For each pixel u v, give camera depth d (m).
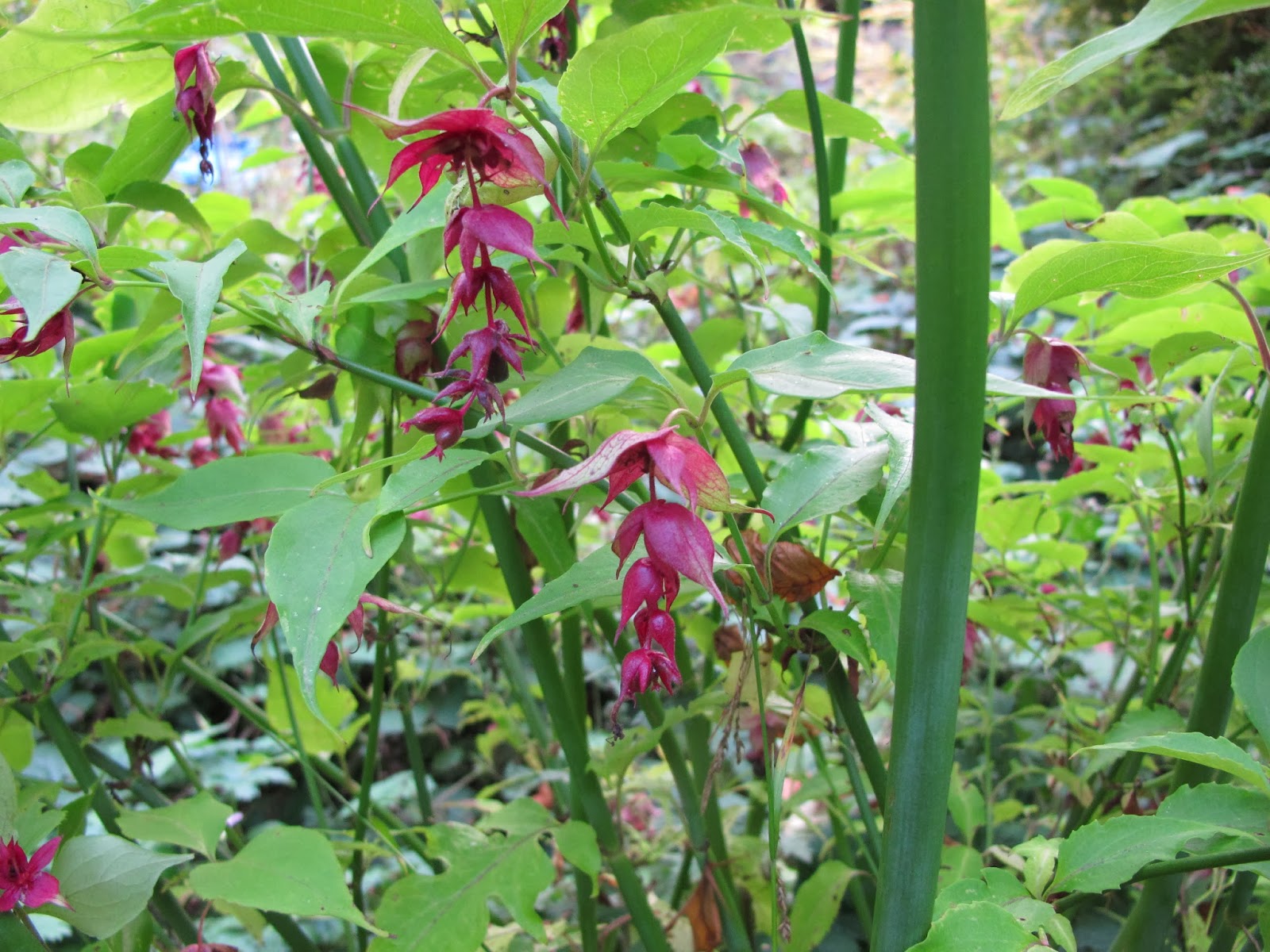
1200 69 1.91
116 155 0.42
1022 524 0.57
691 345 0.38
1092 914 0.60
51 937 0.81
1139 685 0.60
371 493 0.41
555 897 0.72
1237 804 0.34
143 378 0.48
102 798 0.46
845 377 0.31
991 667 0.61
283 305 0.38
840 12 0.55
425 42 0.28
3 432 0.47
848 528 0.60
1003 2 2.08
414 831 0.62
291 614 0.31
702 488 0.29
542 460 0.66
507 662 0.69
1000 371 1.58
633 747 0.44
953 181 0.26
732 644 0.50
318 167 0.47
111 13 0.43
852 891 0.58
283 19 0.26
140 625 1.16
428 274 0.44
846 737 0.49
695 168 0.44
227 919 0.84
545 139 0.31
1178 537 0.55
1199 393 0.74
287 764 1.09
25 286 0.30
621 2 0.46
